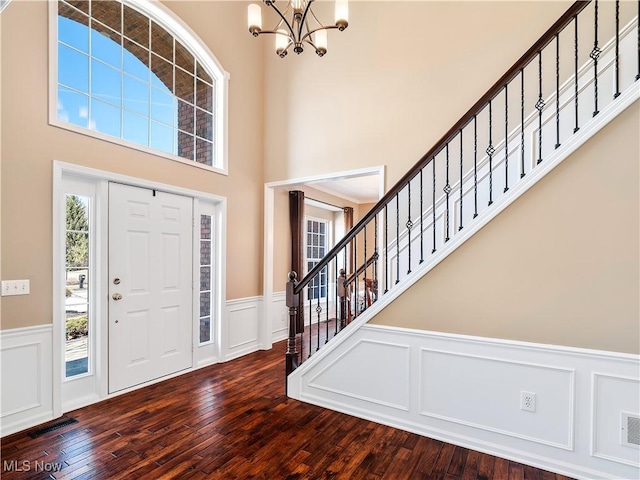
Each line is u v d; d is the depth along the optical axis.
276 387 3.28
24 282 2.47
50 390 2.59
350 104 4.04
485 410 2.20
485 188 3.16
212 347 4.04
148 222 3.35
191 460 2.10
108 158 2.99
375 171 3.85
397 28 3.78
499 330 2.16
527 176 2.07
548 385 2.02
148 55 3.49
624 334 1.84
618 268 1.85
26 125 2.48
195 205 3.82
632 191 1.83
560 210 2.00
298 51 2.51
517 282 2.11
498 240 2.17
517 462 2.07
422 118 3.62
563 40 3.01
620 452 1.83
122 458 2.11
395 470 2.01
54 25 2.64
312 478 1.94
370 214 2.73
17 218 2.44
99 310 2.96
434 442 2.30
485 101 2.23
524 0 3.20
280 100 4.58
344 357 2.76
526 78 3.12
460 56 3.45
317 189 6.28
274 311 5.15
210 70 4.10
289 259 5.55
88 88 2.96
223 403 2.91
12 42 2.42
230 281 4.21
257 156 4.63
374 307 2.62
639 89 1.80
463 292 2.28
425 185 3.58
